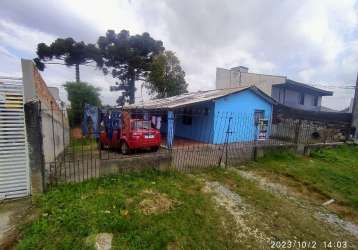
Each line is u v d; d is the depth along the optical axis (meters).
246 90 13.60
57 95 17.34
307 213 4.98
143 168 6.58
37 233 3.51
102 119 12.91
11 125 4.63
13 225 3.83
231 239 3.77
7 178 4.68
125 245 3.35
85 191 5.14
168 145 10.92
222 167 7.87
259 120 14.59
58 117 9.76
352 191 6.39
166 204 4.73
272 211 4.91
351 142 13.70
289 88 23.52
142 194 5.15
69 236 3.44
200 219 4.27
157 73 26.64
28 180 4.87
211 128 12.62
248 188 6.14
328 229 4.36
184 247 3.46
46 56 29.23
